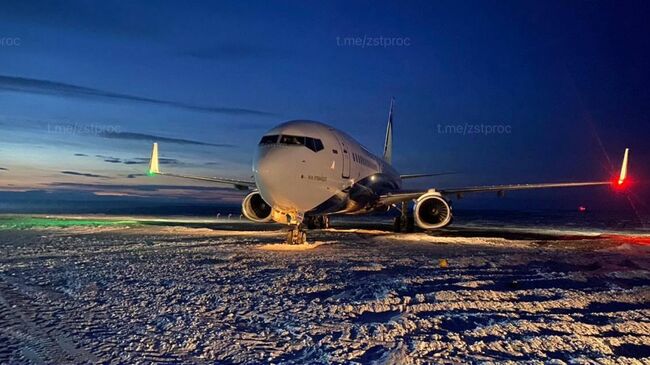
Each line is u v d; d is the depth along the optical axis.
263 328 6.21
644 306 7.70
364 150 20.83
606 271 11.31
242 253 13.87
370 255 13.77
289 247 15.56
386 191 21.81
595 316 7.03
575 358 5.16
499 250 15.65
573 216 76.62
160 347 5.42
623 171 19.20
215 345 5.52
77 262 11.77
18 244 15.49
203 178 22.17
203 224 28.33
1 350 5.27
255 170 15.55
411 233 23.28
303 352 5.31
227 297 7.96
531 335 6.00
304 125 16.77
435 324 6.49
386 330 6.16
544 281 9.84
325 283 9.30
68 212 44.09
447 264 11.91
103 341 5.61
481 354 5.28
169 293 8.22
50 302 7.50
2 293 8.15
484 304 7.69
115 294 8.11
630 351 5.45
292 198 15.55
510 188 20.20
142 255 13.20
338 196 17.47
